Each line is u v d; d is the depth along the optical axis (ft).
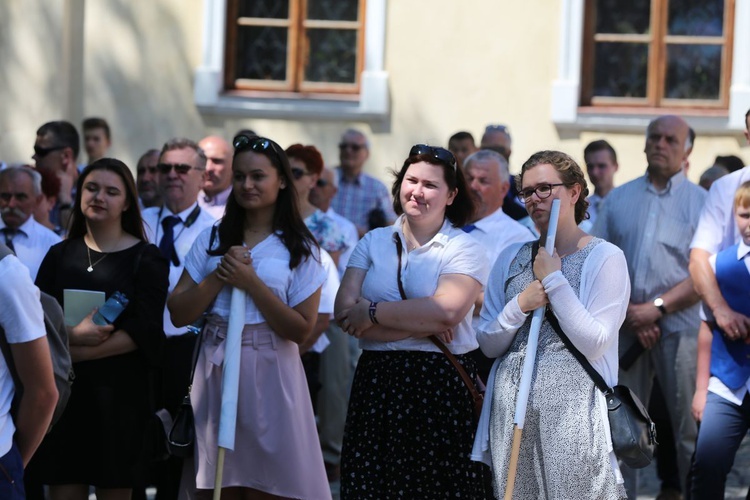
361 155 44.24
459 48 50.24
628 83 50.06
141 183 36.83
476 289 23.97
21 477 18.75
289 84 51.67
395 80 50.52
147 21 51.60
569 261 21.86
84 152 51.52
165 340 26.73
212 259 24.12
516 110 50.01
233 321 23.27
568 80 49.57
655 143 31.68
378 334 23.53
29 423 18.83
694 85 49.73
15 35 51.44
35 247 30.25
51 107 51.39
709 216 29.17
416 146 24.40
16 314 18.43
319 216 35.68
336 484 35.96
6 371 18.76
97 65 51.78
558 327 21.74
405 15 50.44
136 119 51.67
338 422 36.81
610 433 21.25
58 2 51.24
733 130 48.83
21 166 30.96
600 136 49.65
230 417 22.79
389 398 23.58
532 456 21.90
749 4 48.65
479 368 28.73
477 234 30.58
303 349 30.96
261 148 24.00
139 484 25.59
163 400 27.68
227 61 51.85
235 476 23.62
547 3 49.75
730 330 27.27
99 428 25.30
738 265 27.68
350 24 51.39
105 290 25.75
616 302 21.58
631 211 32.04
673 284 31.50
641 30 49.98
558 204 21.68
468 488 23.53
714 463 27.27
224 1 51.31
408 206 24.03
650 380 32.14
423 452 23.45
